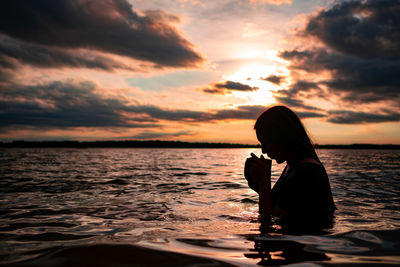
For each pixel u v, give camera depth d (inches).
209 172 258.7
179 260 34.2
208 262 33.5
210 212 76.9
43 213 77.2
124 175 215.9
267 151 66.4
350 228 54.0
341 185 153.9
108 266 31.7
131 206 88.2
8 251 39.8
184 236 48.7
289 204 59.4
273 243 43.6
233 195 117.0
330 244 43.1
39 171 250.7
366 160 524.4
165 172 250.1
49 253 37.6
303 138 65.1
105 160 474.6
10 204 93.2
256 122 69.1
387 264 33.2
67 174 221.3
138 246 40.9
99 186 148.2
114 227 58.5
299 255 37.1
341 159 571.5
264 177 63.6
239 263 33.3
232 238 47.0
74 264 32.5
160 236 48.9
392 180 182.2
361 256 36.8
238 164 404.8
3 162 398.0
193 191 130.5
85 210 81.4
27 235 52.4
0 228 59.1
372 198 105.6
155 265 32.1
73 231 55.4
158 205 90.2
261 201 62.6
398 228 53.9
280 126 64.2
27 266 32.3
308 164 60.1
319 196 58.2
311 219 57.4
